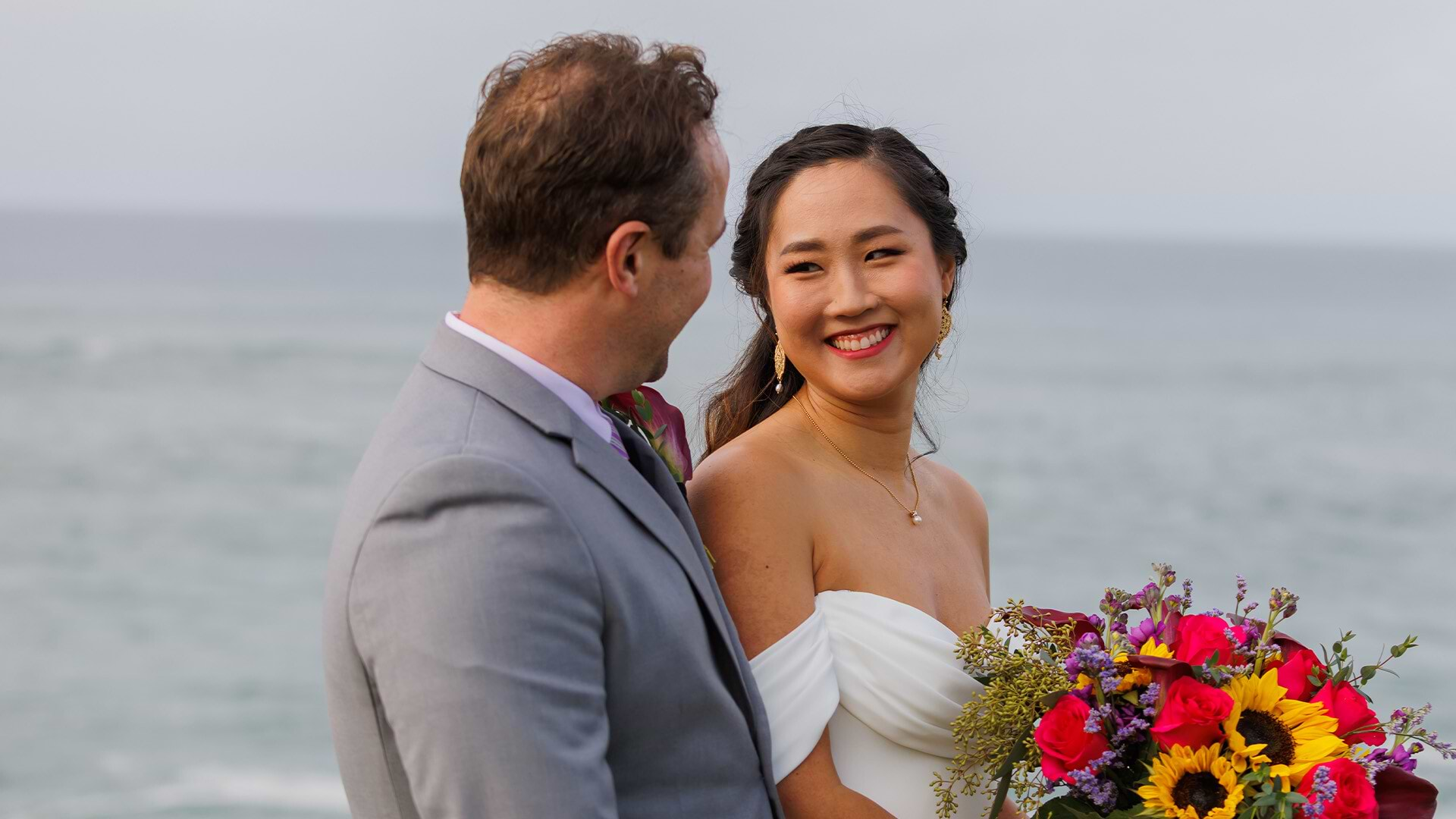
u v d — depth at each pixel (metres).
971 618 2.48
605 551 1.68
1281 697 1.96
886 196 2.35
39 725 14.82
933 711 2.23
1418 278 139.62
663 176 1.72
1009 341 56.62
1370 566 21.53
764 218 2.41
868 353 2.35
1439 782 12.08
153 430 33.09
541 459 1.68
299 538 23.88
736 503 2.26
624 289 1.73
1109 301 88.25
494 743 1.49
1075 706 2.01
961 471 28.70
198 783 13.45
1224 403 39.88
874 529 2.38
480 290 1.79
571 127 1.68
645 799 1.74
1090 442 32.47
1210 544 23.02
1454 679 15.61
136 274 91.69
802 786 2.12
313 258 129.00
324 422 34.78
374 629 1.56
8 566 21.66
